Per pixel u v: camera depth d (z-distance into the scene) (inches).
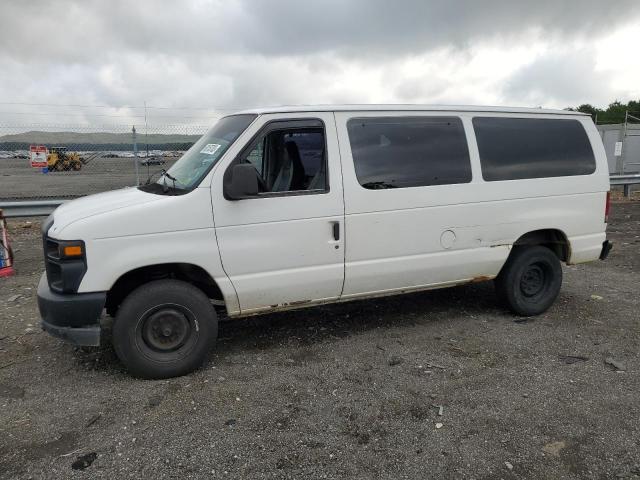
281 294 173.9
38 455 123.3
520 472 116.9
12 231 407.8
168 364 160.6
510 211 204.5
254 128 167.2
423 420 137.9
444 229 193.9
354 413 141.3
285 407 144.6
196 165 171.6
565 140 217.2
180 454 123.6
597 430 132.6
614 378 161.2
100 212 153.8
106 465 119.7
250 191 157.0
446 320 214.1
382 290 190.7
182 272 171.2
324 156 175.2
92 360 175.3
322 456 123.0
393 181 184.1
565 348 184.9
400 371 166.6
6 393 153.0
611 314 220.8
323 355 179.5
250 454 123.7
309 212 171.9
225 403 146.8
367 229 181.0
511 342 190.5
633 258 325.7
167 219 155.8
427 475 116.0
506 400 147.8
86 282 150.3
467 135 197.8
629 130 829.2
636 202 591.5
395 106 188.1
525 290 216.5
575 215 217.5
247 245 165.5
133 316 156.0
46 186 679.7
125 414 141.2
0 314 220.1
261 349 184.9
